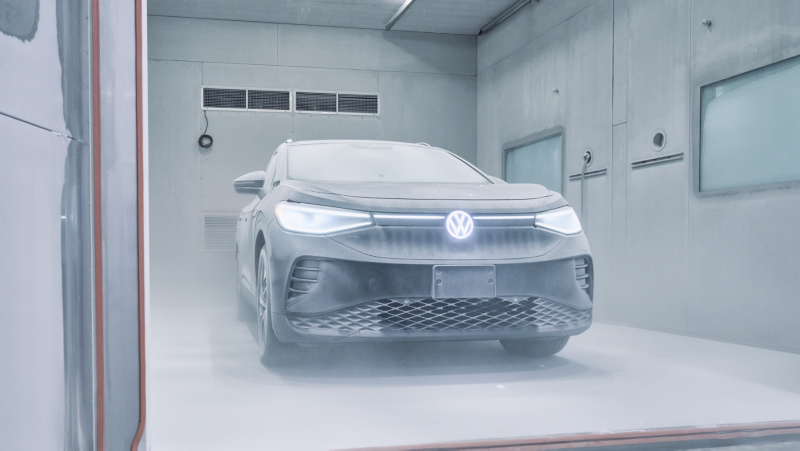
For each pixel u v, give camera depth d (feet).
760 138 12.75
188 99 24.54
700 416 6.85
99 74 3.99
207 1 22.93
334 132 25.63
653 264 15.70
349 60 25.71
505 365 9.79
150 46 24.29
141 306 4.51
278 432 6.18
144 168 4.61
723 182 13.69
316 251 8.01
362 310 7.98
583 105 18.88
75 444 3.79
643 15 16.11
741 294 13.00
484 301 8.31
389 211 8.19
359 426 6.40
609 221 17.57
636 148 16.42
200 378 8.82
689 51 14.56
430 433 6.12
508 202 8.72
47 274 3.54
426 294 8.02
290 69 25.27
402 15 23.82
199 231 24.58
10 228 3.21
